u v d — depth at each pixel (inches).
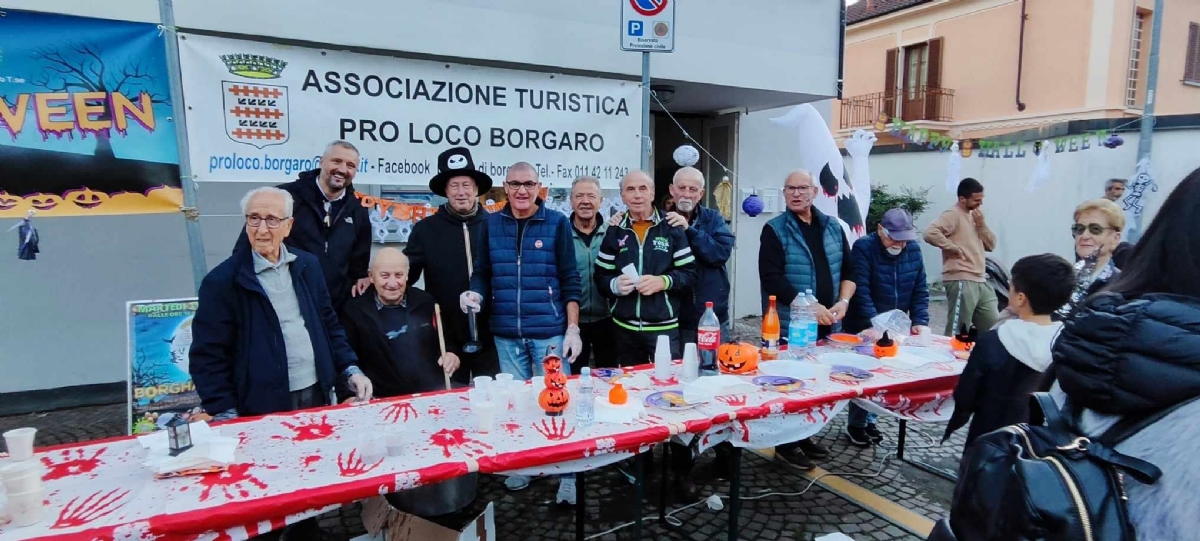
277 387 90.4
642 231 128.3
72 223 162.9
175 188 122.0
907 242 146.5
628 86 173.3
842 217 228.7
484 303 126.0
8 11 106.0
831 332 145.8
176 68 118.0
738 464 95.5
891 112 533.6
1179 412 31.8
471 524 85.5
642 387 102.0
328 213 116.2
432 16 156.1
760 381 103.5
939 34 504.4
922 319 150.7
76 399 168.7
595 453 78.6
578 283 128.1
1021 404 83.6
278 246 92.6
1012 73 457.4
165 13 116.2
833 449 146.9
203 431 78.2
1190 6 447.2
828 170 225.1
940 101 500.1
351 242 118.9
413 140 149.7
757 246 275.4
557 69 178.7
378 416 87.7
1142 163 270.8
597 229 143.0
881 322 136.3
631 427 83.7
